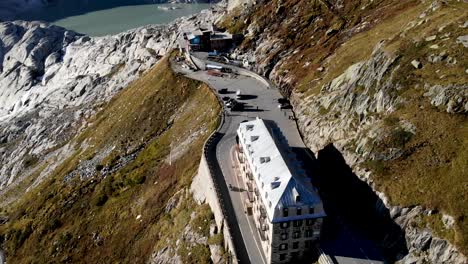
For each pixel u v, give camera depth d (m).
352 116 87.69
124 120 149.38
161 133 136.25
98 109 189.62
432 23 89.12
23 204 139.12
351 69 101.44
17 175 175.75
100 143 148.75
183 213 93.88
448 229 60.97
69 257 105.75
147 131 140.12
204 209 88.88
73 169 141.88
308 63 130.25
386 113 80.06
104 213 112.69
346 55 116.12
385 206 69.50
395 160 72.69
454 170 65.50
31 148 188.88
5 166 187.75
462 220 60.28
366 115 84.06
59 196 129.12
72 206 121.56
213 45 166.50
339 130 89.00
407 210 66.31
